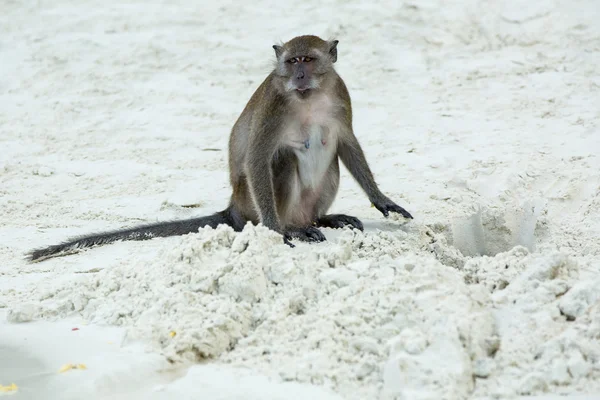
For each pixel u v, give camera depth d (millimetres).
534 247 12406
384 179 14664
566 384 7055
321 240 11766
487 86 19875
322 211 12758
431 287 8047
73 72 22500
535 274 8367
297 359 7555
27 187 15188
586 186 13430
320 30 24125
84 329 8672
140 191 14773
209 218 12758
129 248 11703
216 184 15008
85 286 9438
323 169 12484
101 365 7723
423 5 25047
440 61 22031
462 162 15070
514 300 8133
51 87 21703
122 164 16391
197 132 18297
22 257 11477
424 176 14648
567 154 14922
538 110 17812
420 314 7695
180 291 8719
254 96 12695
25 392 7414
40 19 27125
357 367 7309
